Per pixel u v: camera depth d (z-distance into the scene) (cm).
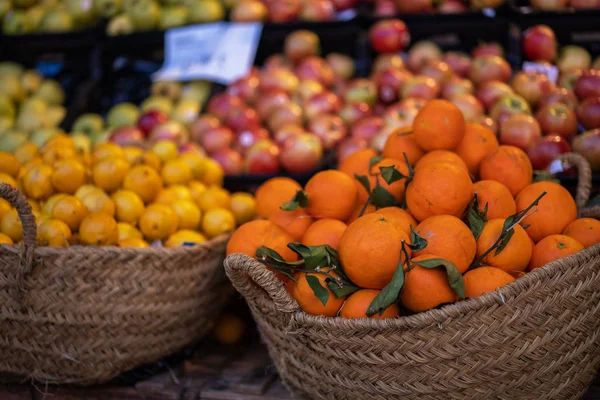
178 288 179
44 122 307
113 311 169
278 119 293
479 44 313
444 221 133
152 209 188
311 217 163
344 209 159
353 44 336
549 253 140
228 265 136
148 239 192
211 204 209
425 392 131
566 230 153
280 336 148
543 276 126
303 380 150
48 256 161
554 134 234
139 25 338
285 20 327
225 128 292
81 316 167
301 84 311
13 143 284
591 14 277
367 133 268
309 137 264
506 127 231
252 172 264
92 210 182
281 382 179
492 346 126
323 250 138
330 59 330
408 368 130
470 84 280
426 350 127
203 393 174
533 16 284
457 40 324
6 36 332
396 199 161
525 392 133
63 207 172
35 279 163
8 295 165
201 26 324
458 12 299
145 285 172
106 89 337
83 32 332
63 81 349
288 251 150
